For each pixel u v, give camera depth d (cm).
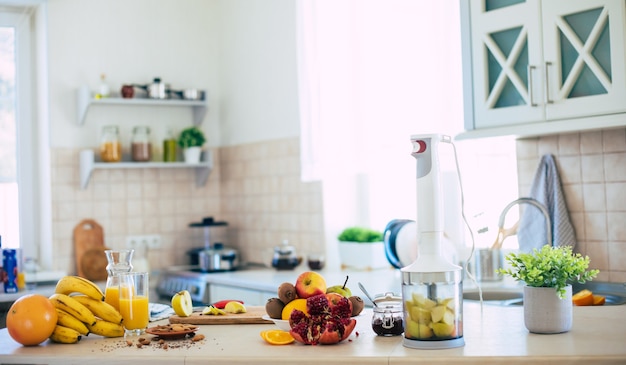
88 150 495
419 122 386
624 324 231
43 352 227
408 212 457
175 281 490
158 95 513
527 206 347
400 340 222
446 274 207
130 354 217
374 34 408
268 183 504
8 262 422
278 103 492
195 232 546
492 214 395
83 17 510
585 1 287
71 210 501
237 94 535
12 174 511
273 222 502
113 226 516
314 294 242
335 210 464
